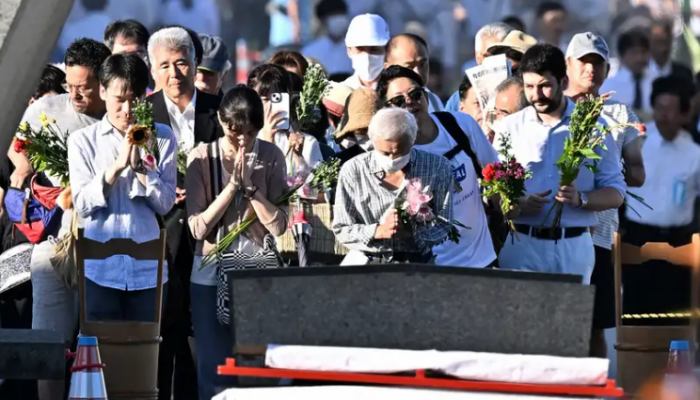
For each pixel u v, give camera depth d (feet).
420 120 93.04
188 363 101.86
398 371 60.64
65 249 94.94
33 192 98.48
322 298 61.00
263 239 92.43
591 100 97.55
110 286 91.56
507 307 61.31
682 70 141.79
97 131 93.61
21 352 71.26
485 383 60.44
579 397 60.54
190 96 102.94
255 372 60.54
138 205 92.89
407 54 117.08
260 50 190.60
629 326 93.15
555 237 98.73
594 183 100.17
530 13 187.73
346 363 60.44
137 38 119.24
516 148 99.96
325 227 94.58
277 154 93.86
